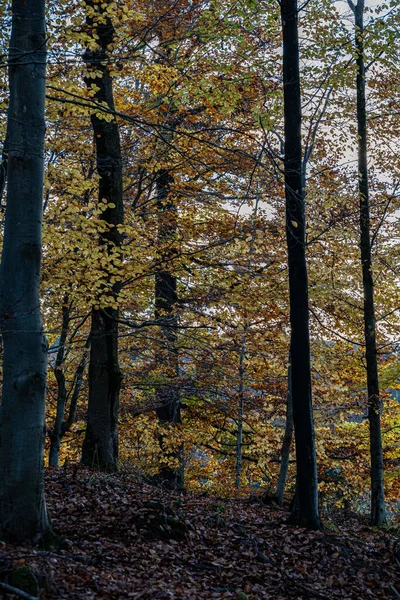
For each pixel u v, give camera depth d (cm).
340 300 1450
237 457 1780
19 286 644
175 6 1291
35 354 646
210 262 1472
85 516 783
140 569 646
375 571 804
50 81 973
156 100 1439
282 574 738
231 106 1267
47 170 1099
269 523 984
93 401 1224
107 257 1066
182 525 801
